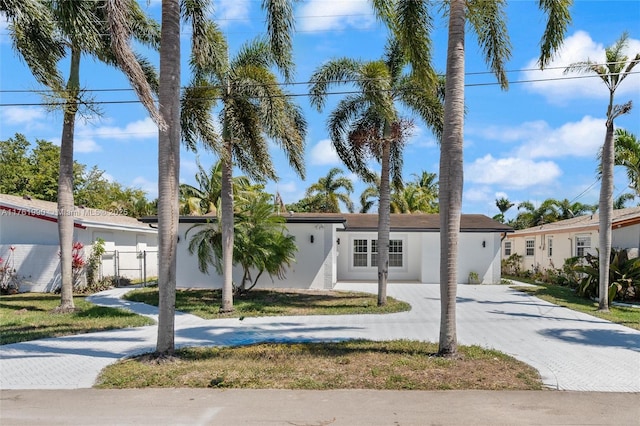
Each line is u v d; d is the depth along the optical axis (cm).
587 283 1677
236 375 671
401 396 586
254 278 1880
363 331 1057
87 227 1916
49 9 970
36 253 1833
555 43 897
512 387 624
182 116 1282
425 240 2200
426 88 1003
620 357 811
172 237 789
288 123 1270
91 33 963
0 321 1173
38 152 3372
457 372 686
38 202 2212
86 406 555
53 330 1055
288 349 841
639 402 570
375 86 1309
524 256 2803
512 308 1423
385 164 1453
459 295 1738
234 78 1280
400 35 952
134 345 909
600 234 1423
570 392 607
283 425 496
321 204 3725
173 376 668
